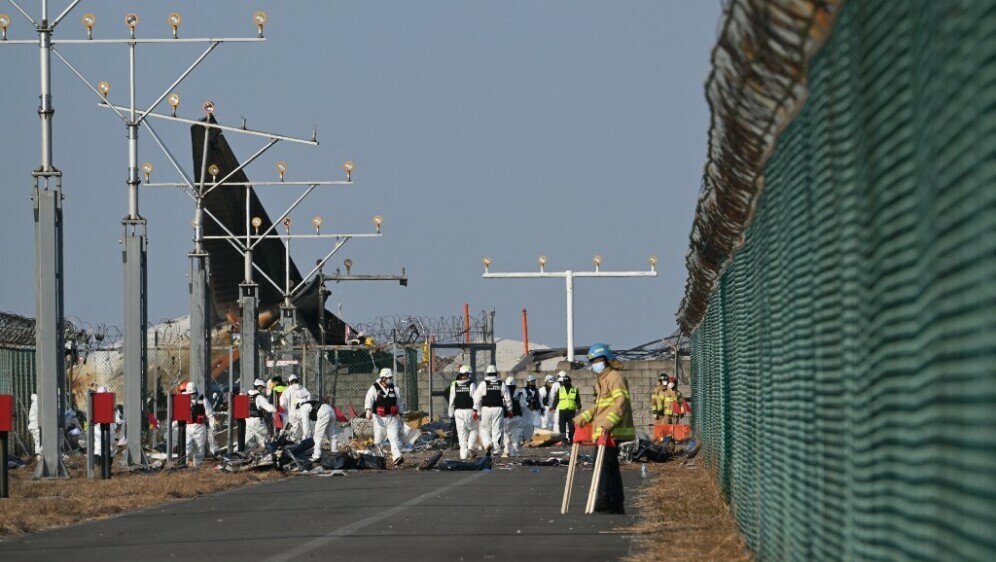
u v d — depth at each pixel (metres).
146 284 114.31
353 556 46.47
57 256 97.81
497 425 127.19
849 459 25.45
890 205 20.97
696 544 49.25
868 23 22.38
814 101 28.66
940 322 17.70
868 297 23.09
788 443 35.28
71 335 150.75
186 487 87.12
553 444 168.75
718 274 66.62
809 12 26.61
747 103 33.19
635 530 54.88
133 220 114.25
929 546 18.66
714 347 75.38
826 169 27.42
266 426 136.62
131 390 112.19
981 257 15.47
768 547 40.62
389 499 75.75
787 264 34.66
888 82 20.88
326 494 81.94
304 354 187.88
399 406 119.56
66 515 68.31
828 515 28.28
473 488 85.00
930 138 18.00
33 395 125.75
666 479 87.88
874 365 22.67
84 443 148.50
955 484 17.02
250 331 170.50
